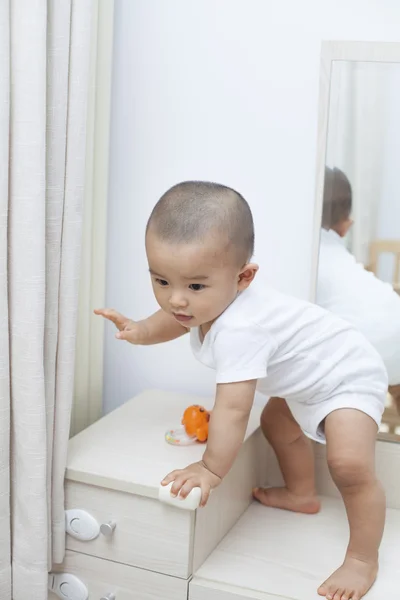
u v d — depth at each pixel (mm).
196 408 1286
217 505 1229
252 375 1143
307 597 1124
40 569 1150
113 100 1489
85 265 1432
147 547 1167
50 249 1132
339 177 1343
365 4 1318
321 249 1375
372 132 1312
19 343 1094
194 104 1444
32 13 1028
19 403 1107
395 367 1363
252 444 1378
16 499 1144
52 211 1123
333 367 1214
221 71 1417
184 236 1093
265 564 1202
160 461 1213
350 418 1189
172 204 1117
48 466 1168
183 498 1103
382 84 1294
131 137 1494
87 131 1373
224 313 1176
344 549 1256
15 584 1164
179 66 1438
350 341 1240
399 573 1198
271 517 1354
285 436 1354
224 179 1455
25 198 1062
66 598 1246
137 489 1140
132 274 1549
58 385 1178
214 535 1235
